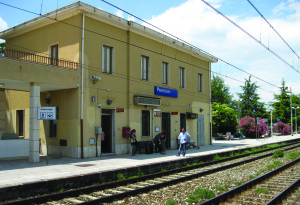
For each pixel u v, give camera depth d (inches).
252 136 1683.1
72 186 378.0
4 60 473.7
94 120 616.1
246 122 1681.8
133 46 724.7
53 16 634.2
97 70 630.5
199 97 1015.6
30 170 433.4
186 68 944.3
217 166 596.4
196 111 991.6
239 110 2364.7
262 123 1676.9
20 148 562.3
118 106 678.5
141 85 746.2
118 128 675.4
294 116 2554.1
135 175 470.3
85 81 602.5
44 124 665.0
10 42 764.6
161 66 825.5
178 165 583.8
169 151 785.6
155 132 786.2
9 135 629.6
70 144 594.9
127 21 698.8
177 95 880.9
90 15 614.2
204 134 1041.5
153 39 789.9
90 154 602.2
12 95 749.3
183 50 918.4
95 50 628.1
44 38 670.5
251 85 2407.7
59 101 625.6
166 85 840.3
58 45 637.9
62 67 559.2
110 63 673.6
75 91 591.5
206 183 414.6
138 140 724.7
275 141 1325.0
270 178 458.9
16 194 319.6
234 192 343.3
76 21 599.5
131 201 317.7
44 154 657.6
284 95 2613.2
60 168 454.3
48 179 356.8
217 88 2209.6
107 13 641.6
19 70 492.4
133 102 716.0
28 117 701.9
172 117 861.8
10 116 751.7
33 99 514.0
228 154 789.2
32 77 510.9
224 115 1550.2
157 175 465.1
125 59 706.8
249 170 539.5
